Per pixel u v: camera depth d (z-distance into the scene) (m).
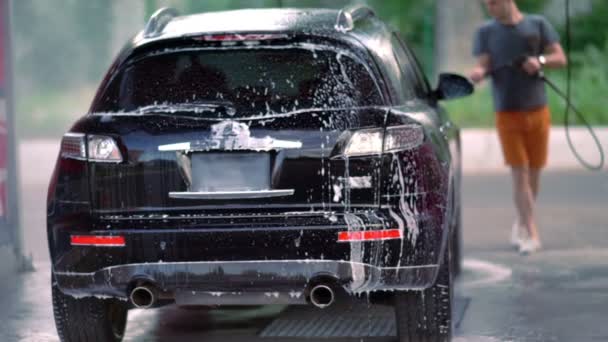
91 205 13.90
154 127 13.79
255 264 13.39
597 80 52.81
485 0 23.34
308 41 14.15
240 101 13.84
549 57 23.03
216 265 13.44
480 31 23.23
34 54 50.53
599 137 41.84
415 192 13.70
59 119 50.19
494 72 23.11
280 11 15.71
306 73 14.00
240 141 13.55
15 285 20.98
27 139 48.03
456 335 16.67
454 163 19.52
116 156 13.81
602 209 29.75
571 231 26.36
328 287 13.28
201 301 13.91
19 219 22.23
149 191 13.73
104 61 51.06
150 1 50.22
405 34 54.41
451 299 14.74
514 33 22.91
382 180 13.58
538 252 23.80
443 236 14.01
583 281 20.59
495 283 20.58
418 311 14.59
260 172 13.58
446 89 18.92
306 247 13.33
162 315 18.36
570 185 34.59
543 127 23.23
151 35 14.61
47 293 20.22
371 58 14.23
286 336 16.72
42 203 33.09
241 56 14.16
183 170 13.66
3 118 21.92
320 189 13.52
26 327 17.58
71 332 15.01
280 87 13.91
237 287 13.53
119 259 13.62
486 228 27.33
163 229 13.49
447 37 49.50
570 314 17.92
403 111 14.17
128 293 13.80
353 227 13.33
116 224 13.69
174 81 14.11
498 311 18.23
